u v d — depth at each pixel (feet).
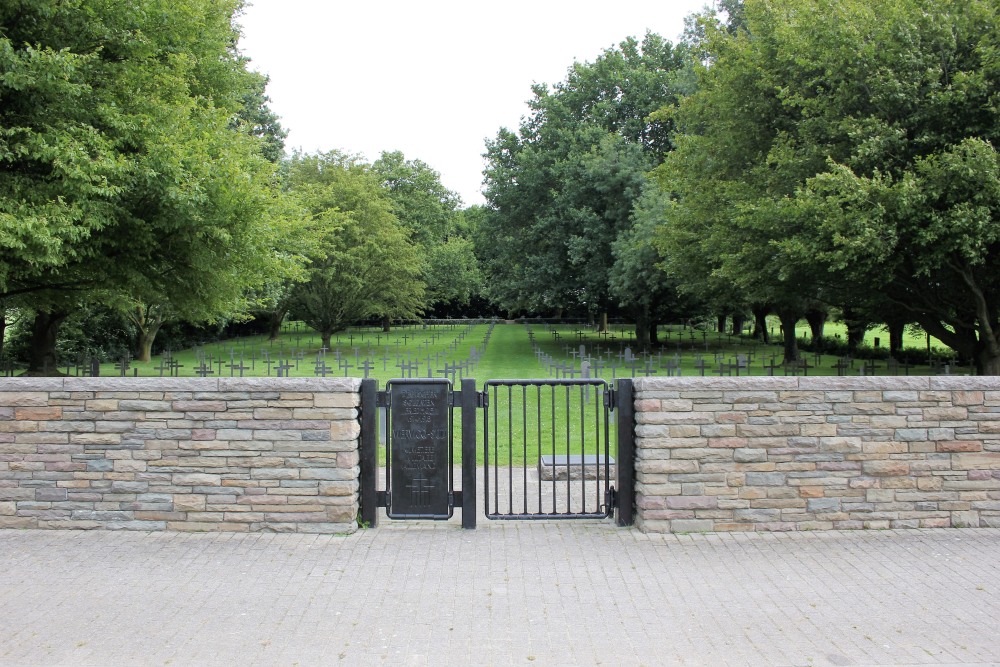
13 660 12.90
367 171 137.49
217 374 84.17
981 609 15.21
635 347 126.82
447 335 168.45
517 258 136.26
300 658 13.05
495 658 13.05
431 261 195.52
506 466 31.78
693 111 70.74
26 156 37.60
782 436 20.39
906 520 20.54
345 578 16.92
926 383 20.49
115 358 100.32
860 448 20.45
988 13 45.55
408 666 12.75
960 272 49.26
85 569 17.42
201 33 51.37
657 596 15.92
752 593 16.10
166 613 14.97
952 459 20.57
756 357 108.99
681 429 20.31
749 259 60.13
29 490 20.29
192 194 40.09
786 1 59.57
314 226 82.84
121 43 41.86
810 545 19.27
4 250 38.22
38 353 67.41
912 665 12.81
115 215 41.01
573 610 15.15
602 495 25.52
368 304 128.98
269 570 17.40
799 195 47.60
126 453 20.24
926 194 43.21
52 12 37.96
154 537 19.79
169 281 51.42
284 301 126.93
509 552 18.78
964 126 46.24
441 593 16.06
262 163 54.75
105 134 39.73
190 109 46.39
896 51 47.11
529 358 106.63
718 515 20.38
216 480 20.21
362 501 20.79
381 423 34.01
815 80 51.85
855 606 15.39
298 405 20.18
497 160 145.48
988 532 20.21
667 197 97.86
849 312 97.60
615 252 104.78
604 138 115.65
